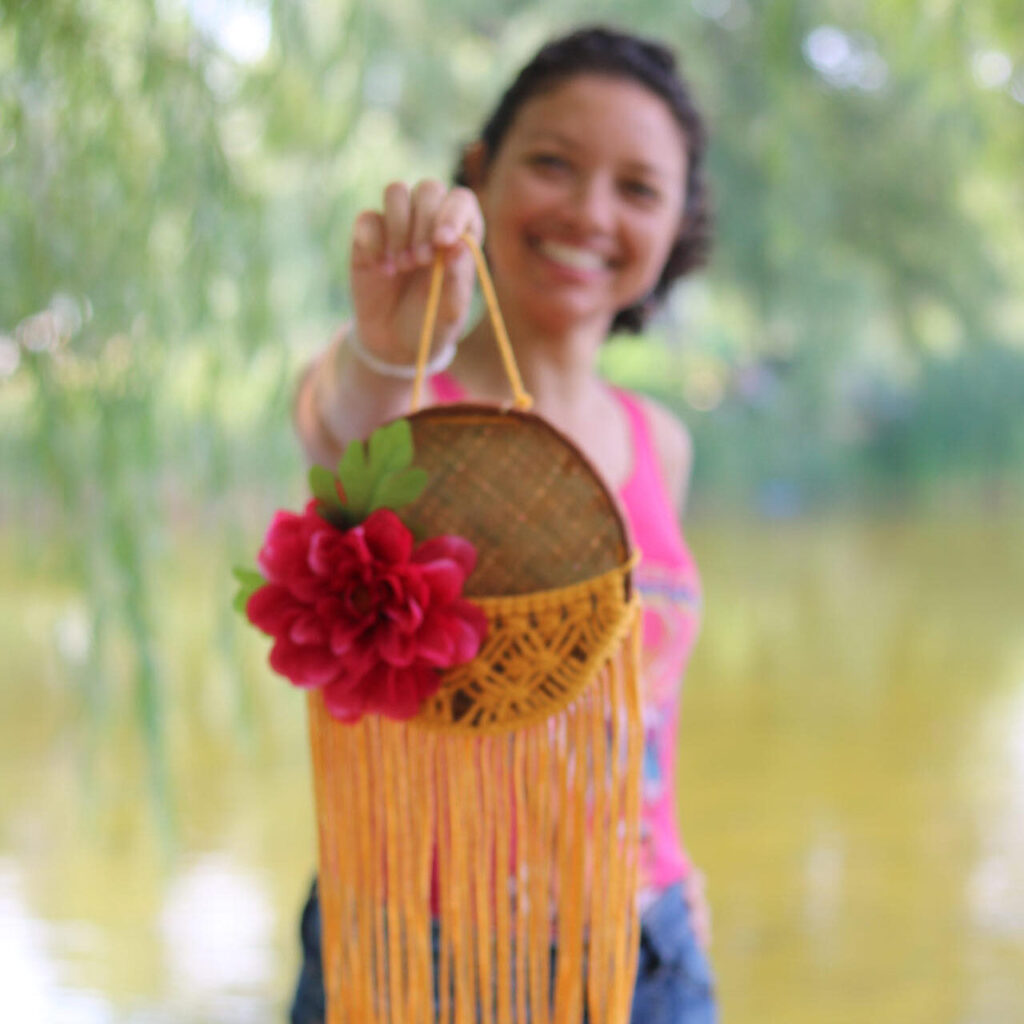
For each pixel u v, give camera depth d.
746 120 11.86
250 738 3.36
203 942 3.93
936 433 17.94
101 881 4.39
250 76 3.05
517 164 1.75
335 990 1.35
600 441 1.86
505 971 1.32
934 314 16.11
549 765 1.33
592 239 1.74
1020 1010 3.49
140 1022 3.45
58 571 3.07
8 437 2.98
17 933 3.98
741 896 4.25
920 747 5.93
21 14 2.75
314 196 3.37
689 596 1.82
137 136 2.90
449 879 1.33
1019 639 8.27
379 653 1.28
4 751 5.78
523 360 1.80
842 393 17.33
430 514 1.35
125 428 2.89
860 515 15.51
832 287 13.90
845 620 9.01
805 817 5.00
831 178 12.39
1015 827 4.86
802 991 3.60
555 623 1.33
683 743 6.05
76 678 3.25
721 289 14.27
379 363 1.47
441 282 1.41
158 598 3.05
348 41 3.32
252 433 3.13
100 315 2.84
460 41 11.60
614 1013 1.30
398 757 1.34
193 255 2.93
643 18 11.05
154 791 3.11
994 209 13.30
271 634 1.29
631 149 1.74
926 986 3.60
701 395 17.62
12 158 2.76
